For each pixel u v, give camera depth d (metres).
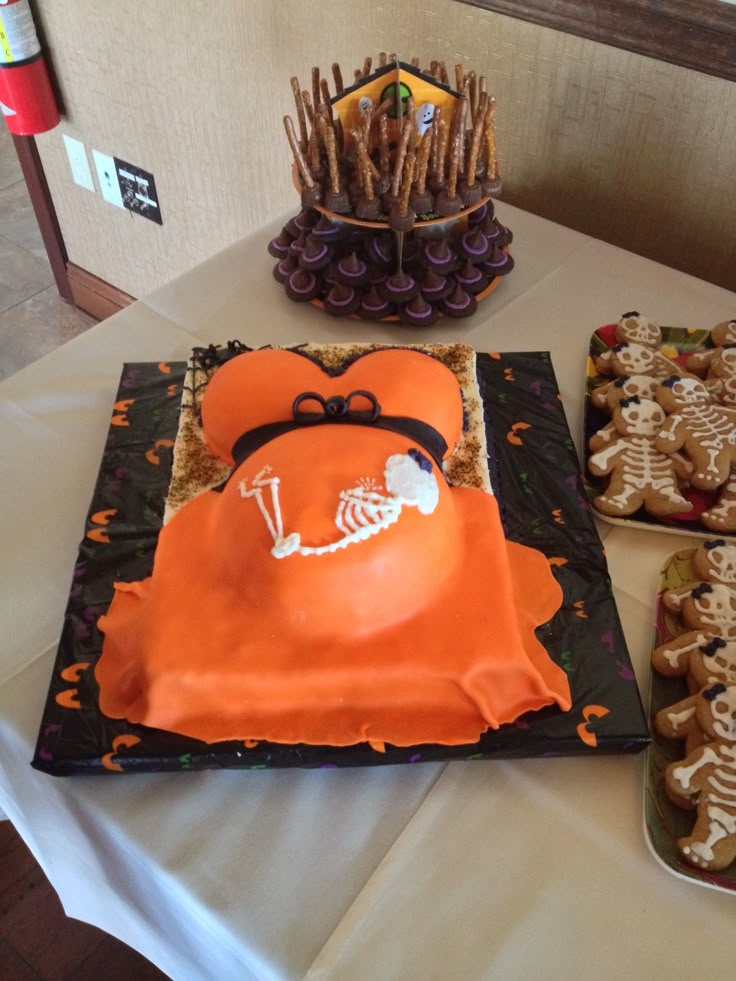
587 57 1.15
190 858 0.67
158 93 1.62
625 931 0.63
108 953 1.11
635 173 1.21
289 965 0.62
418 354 0.87
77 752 0.70
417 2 1.22
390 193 0.99
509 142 1.29
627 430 0.92
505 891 0.65
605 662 0.76
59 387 1.02
